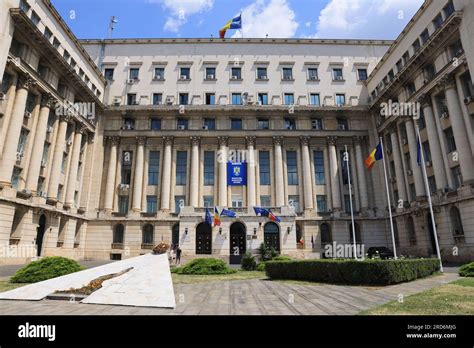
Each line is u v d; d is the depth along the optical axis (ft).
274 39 157.07
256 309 29.19
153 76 152.25
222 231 113.29
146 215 134.72
